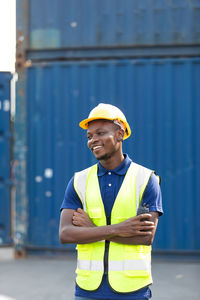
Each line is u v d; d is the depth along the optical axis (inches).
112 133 85.3
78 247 87.5
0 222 280.4
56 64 261.6
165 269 235.3
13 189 282.8
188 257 252.2
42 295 187.9
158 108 255.0
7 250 295.1
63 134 262.2
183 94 253.6
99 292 83.4
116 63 257.6
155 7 254.8
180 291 193.2
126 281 82.8
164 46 255.0
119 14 257.0
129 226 81.7
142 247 85.0
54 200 261.7
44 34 262.1
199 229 250.5
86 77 260.4
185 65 253.4
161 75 255.0
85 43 259.6
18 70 264.7
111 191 86.4
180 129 253.4
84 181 88.8
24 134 264.1
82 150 260.8
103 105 87.0
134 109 256.4
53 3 261.3
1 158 280.8
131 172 87.6
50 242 261.0
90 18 259.1
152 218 84.7
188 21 253.1
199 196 251.1
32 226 263.0
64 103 262.1
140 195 85.6
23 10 262.5
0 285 204.1
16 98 264.5
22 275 223.3
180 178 252.7
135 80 256.5
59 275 223.1
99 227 83.0
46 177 263.0
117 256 83.8
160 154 254.1
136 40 255.6
